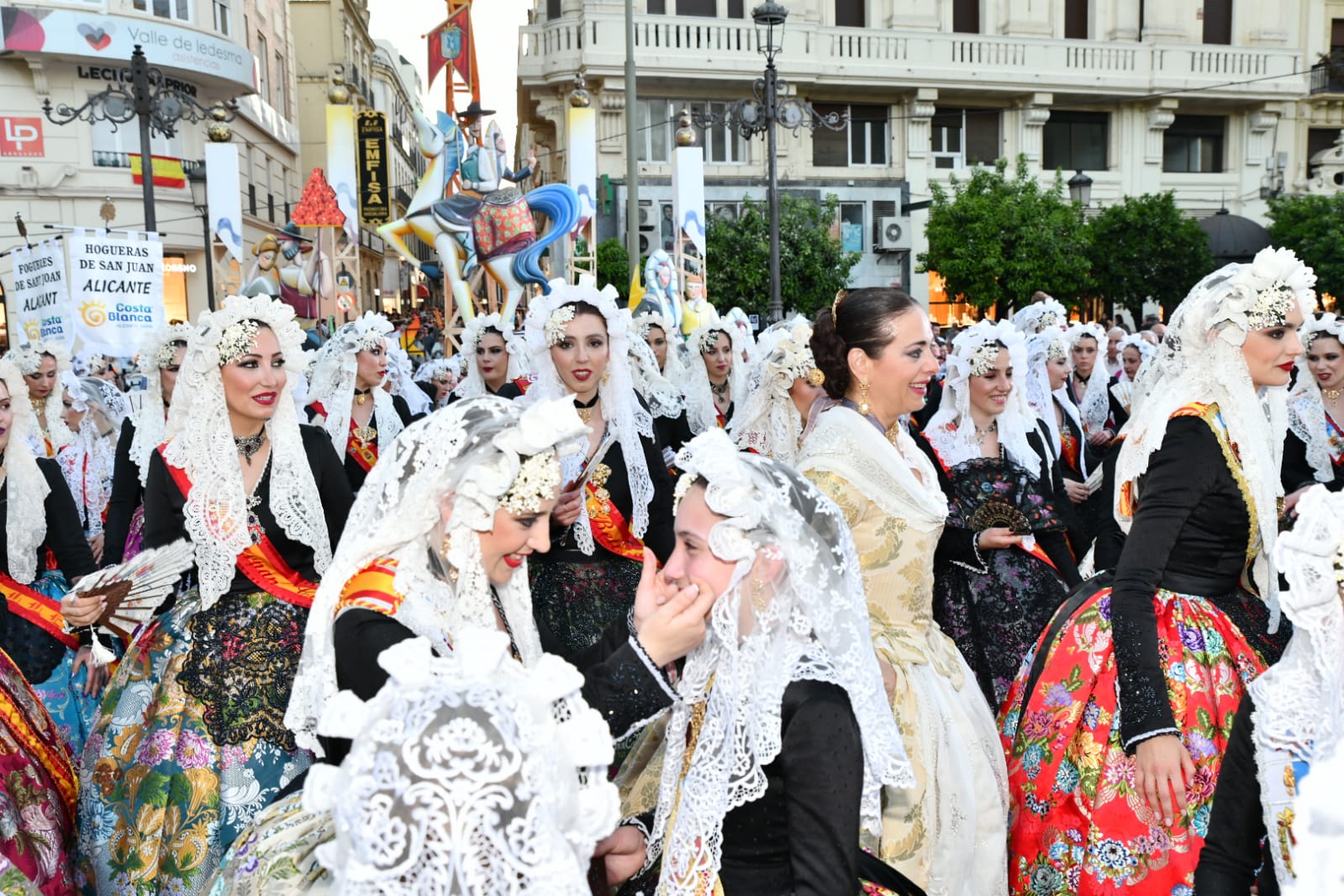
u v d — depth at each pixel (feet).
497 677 4.33
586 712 4.55
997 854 8.11
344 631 6.12
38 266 28.76
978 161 80.53
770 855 5.88
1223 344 8.45
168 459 10.58
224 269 38.88
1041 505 12.78
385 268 127.65
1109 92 80.28
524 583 6.97
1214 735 8.11
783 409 15.70
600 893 6.02
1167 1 80.84
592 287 13.05
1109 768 8.36
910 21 76.79
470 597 6.28
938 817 7.86
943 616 11.78
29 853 9.18
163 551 10.28
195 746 9.87
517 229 34.42
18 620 12.25
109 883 9.86
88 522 20.33
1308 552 5.03
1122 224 67.31
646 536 13.08
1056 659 8.97
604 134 72.23
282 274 38.88
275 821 6.51
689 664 6.18
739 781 5.74
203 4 79.10
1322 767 4.12
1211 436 8.32
